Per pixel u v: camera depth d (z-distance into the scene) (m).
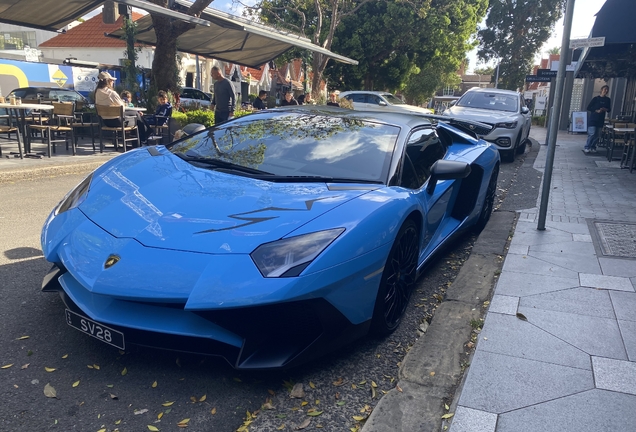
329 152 3.34
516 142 10.69
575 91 24.94
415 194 3.19
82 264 2.35
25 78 17.66
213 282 2.16
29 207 5.50
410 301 3.61
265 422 2.15
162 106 11.05
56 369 2.43
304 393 2.38
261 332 2.32
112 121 9.75
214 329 2.26
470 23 29.20
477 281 3.74
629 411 2.21
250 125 3.81
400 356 2.79
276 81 31.83
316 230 2.42
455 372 2.51
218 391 2.35
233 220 2.46
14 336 2.70
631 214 5.81
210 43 15.45
